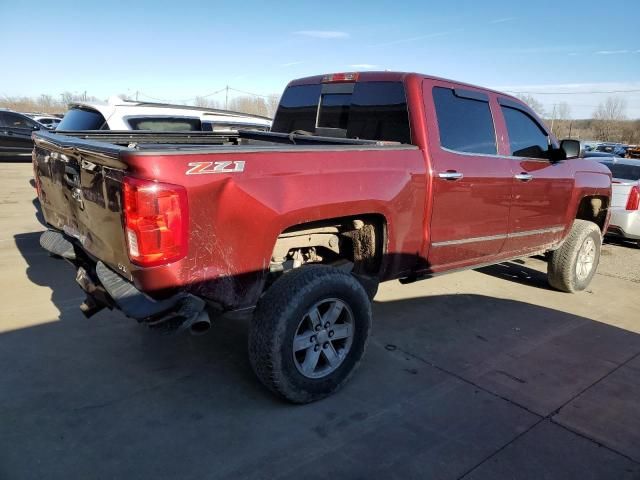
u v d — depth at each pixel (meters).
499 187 4.44
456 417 3.17
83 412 3.02
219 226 2.76
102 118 7.24
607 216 6.18
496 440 2.96
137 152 2.50
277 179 2.95
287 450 2.78
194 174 2.64
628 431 3.12
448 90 4.18
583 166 5.63
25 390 3.21
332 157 3.23
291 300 2.98
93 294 3.14
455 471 2.68
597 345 4.39
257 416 3.08
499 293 5.71
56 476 2.49
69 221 3.46
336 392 3.38
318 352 3.22
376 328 4.50
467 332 4.52
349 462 2.70
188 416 3.04
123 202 2.59
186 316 2.69
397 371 3.74
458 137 4.17
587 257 5.84
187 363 3.68
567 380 3.73
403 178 3.63
